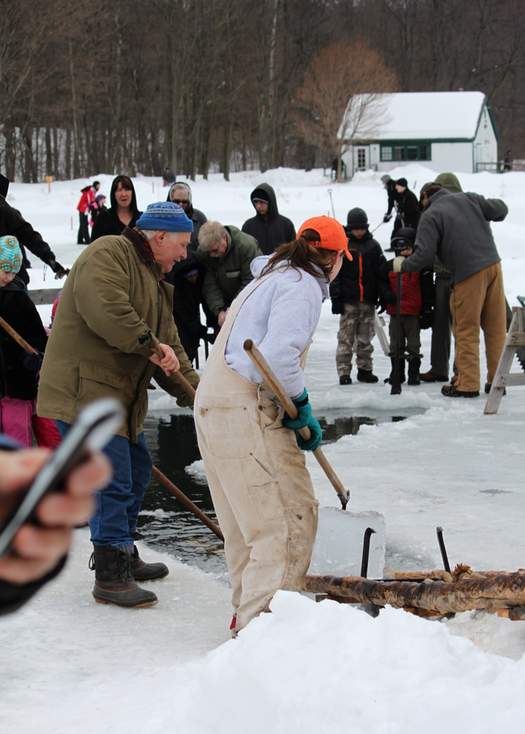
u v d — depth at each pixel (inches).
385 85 2824.8
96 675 152.8
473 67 3604.8
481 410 384.2
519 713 106.6
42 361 211.6
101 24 2615.7
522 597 140.9
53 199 1866.4
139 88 2910.9
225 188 2095.2
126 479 191.5
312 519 162.7
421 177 2454.5
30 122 2647.6
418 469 295.6
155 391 434.3
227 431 160.6
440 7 3585.1
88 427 30.4
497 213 414.6
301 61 3137.3
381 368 494.6
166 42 2824.8
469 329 411.8
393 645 119.0
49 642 167.6
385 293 435.8
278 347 156.9
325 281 165.5
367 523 200.7
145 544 232.8
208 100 2878.9
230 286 394.6
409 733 107.0
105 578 188.9
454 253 408.5
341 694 112.5
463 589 146.4
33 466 32.1
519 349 374.9
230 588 201.5
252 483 160.1
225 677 121.5
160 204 197.0
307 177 2731.3
